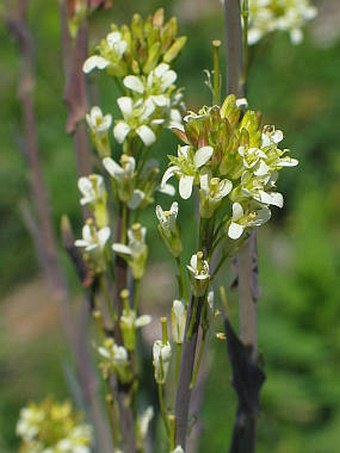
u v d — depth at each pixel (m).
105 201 0.15
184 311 0.12
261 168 0.11
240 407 0.15
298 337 0.39
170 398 0.18
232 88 0.14
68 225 0.16
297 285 0.40
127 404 0.15
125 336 0.15
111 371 0.15
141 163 0.15
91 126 0.15
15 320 0.48
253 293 0.15
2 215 0.52
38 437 0.24
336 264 0.43
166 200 0.48
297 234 0.44
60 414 0.23
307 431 0.37
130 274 0.16
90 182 0.15
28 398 0.41
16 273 0.51
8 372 0.42
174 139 0.51
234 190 0.11
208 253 0.12
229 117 0.11
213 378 0.36
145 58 0.14
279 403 0.37
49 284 0.23
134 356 0.15
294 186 0.52
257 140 0.11
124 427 0.16
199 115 0.11
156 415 0.18
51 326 0.47
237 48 0.14
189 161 0.11
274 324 0.39
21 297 0.50
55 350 0.43
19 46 0.23
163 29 0.15
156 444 0.19
